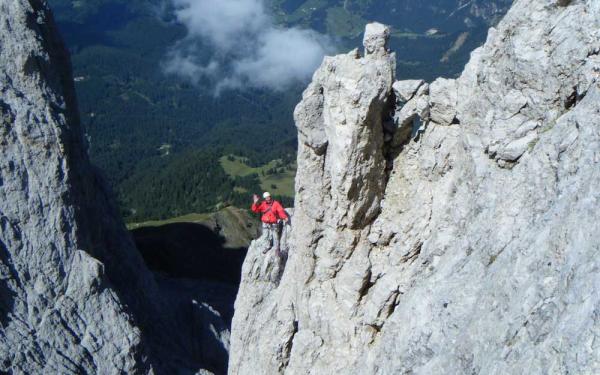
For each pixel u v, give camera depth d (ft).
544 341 37.24
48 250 114.21
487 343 43.47
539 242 43.16
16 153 115.85
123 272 153.17
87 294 115.55
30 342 103.76
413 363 52.70
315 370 69.26
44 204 116.37
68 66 147.33
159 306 159.53
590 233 38.22
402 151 67.00
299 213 71.15
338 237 67.97
